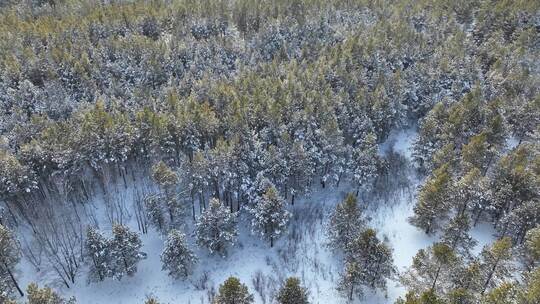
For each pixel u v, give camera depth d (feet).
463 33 325.83
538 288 128.57
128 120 215.72
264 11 362.33
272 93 241.76
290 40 318.24
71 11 372.79
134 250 178.29
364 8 375.04
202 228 184.96
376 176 216.54
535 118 241.55
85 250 191.93
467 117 232.53
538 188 185.68
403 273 175.11
